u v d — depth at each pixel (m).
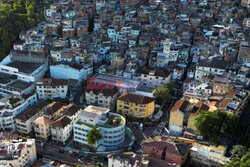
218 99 180.00
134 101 175.12
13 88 191.75
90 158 149.75
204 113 152.00
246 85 190.00
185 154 137.25
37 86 191.38
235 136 157.75
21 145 138.25
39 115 169.62
